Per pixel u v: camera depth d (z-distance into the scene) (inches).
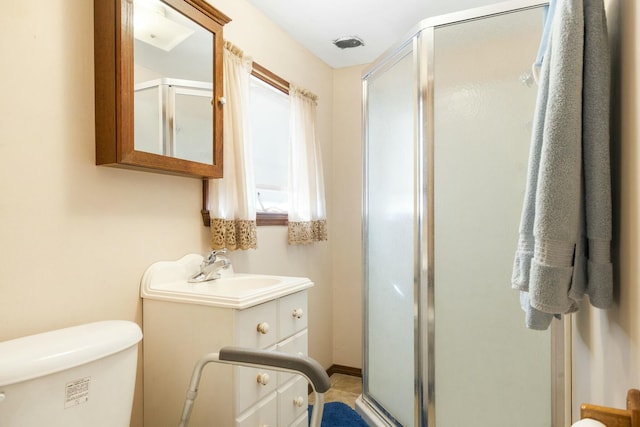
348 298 110.3
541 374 59.7
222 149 61.1
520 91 60.5
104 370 37.7
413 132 69.4
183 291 50.0
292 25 86.3
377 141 85.0
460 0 75.7
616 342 26.4
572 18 25.6
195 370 41.0
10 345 34.8
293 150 87.0
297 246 93.4
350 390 99.6
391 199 79.1
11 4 38.6
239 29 73.5
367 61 107.2
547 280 25.4
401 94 75.7
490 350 62.5
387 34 90.7
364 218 89.9
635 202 23.2
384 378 80.8
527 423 60.2
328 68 110.0
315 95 96.4
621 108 26.1
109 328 40.7
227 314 45.6
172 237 57.8
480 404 62.9
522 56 60.4
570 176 25.0
